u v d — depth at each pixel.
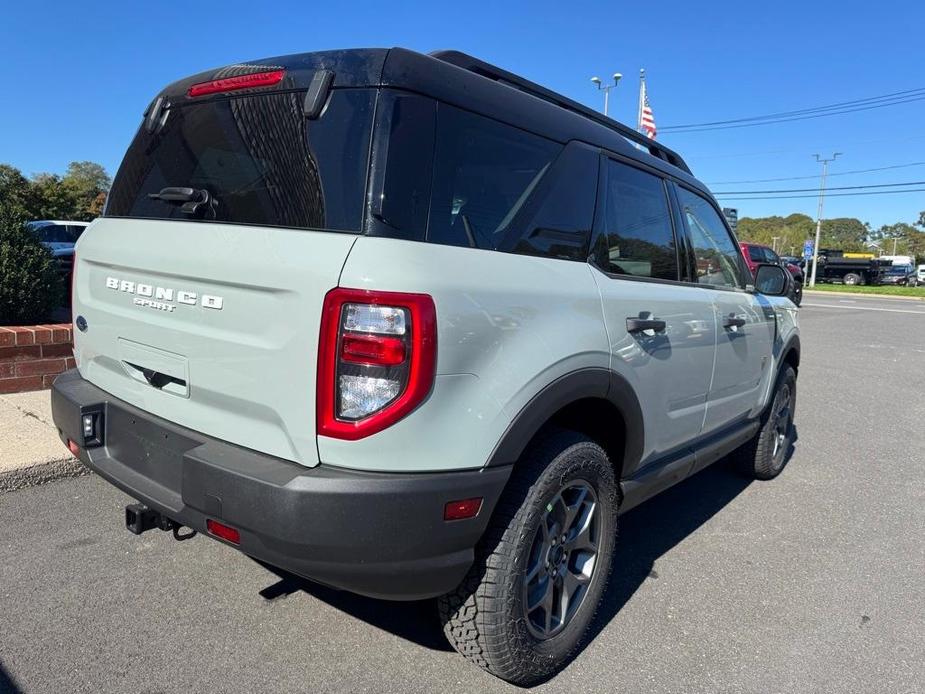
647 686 2.55
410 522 1.96
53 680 2.37
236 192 2.31
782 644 2.86
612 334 2.62
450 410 2.00
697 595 3.25
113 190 2.95
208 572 3.16
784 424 5.03
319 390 1.94
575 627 2.62
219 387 2.21
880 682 2.62
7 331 5.33
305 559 1.96
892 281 47.03
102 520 3.60
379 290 1.88
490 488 2.10
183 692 2.35
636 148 3.23
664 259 3.29
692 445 3.54
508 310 2.16
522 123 2.49
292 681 2.45
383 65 2.11
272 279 2.01
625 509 3.00
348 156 2.06
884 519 4.29
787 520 4.23
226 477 2.02
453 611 2.32
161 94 2.81
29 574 3.05
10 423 4.61
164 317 2.39
